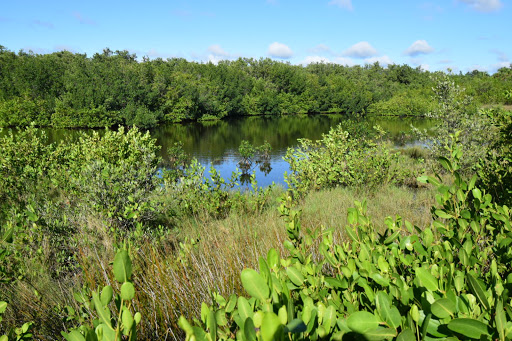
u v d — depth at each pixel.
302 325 0.61
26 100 43.97
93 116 42.12
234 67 90.81
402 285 1.04
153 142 9.12
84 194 5.41
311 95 76.38
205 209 6.70
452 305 0.79
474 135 9.98
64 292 3.34
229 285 2.66
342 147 10.75
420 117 59.50
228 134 36.31
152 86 51.59
